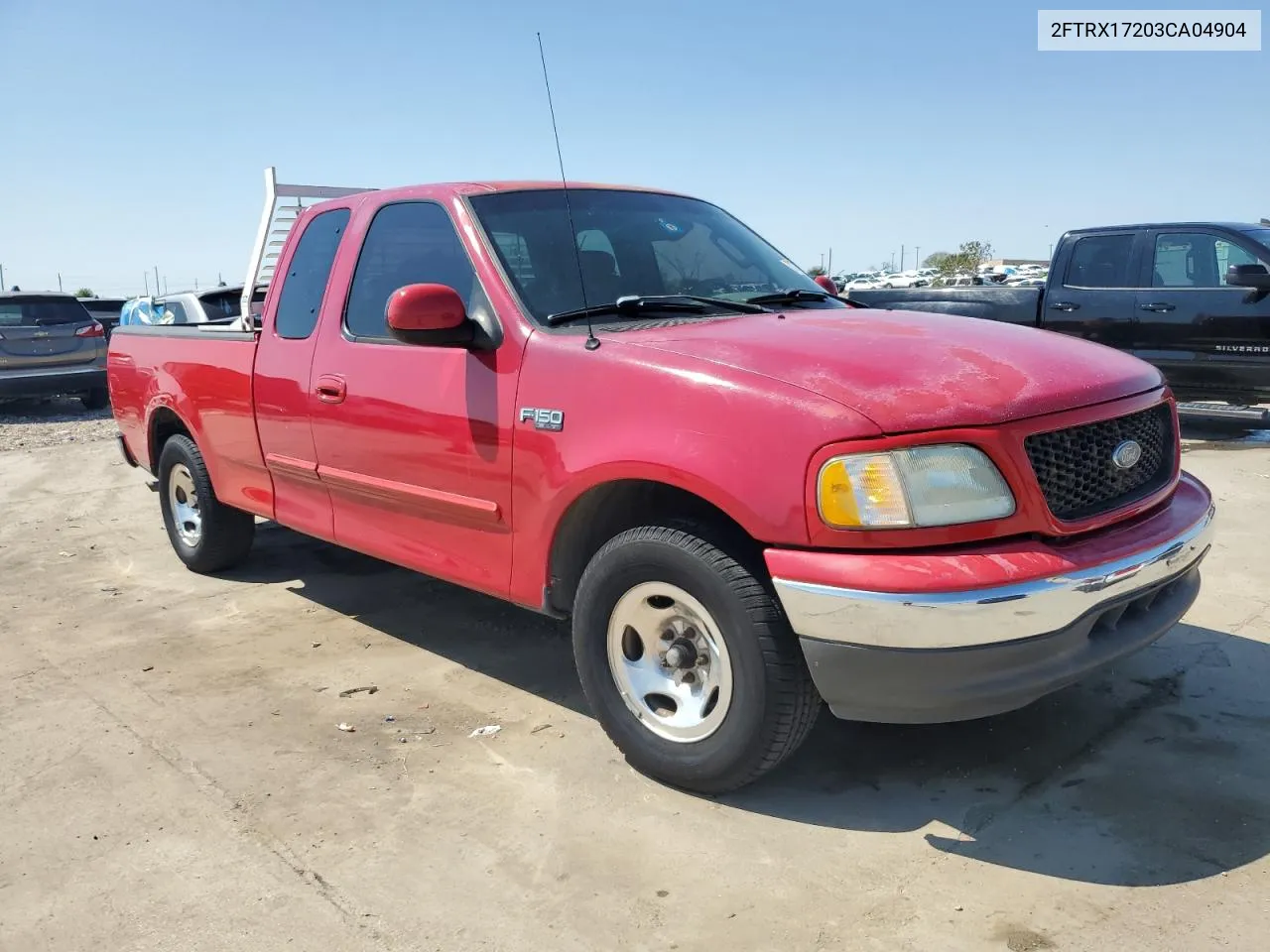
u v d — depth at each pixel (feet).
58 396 49.44
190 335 17.46
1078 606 8.71
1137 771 10.34
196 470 17.93
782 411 8.95
